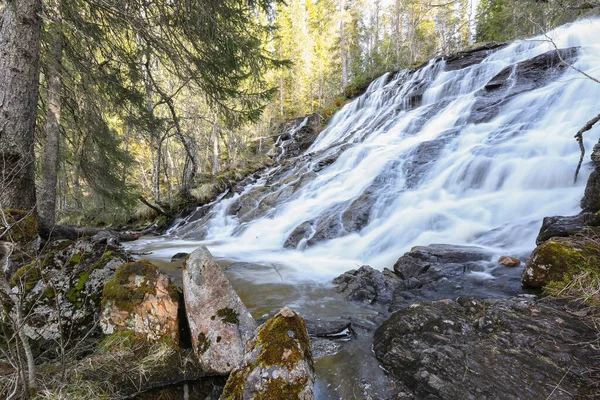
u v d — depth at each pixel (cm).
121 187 955
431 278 419
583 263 305
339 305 405
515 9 644
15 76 442
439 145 962
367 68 2845
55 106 639
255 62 654
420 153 969
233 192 1434
